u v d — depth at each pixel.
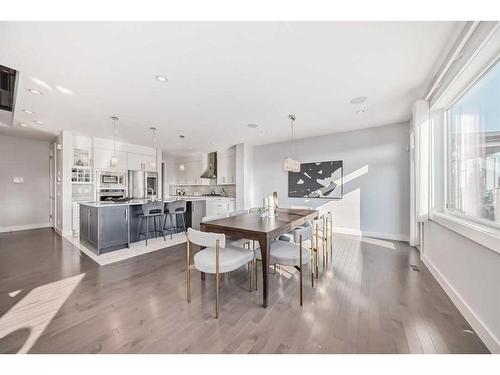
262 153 5.94
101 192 5.25
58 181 5.02
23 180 5.36
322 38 1.73
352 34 1.68
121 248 3.72
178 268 2.84
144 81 2.40
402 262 3.02
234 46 1.82
